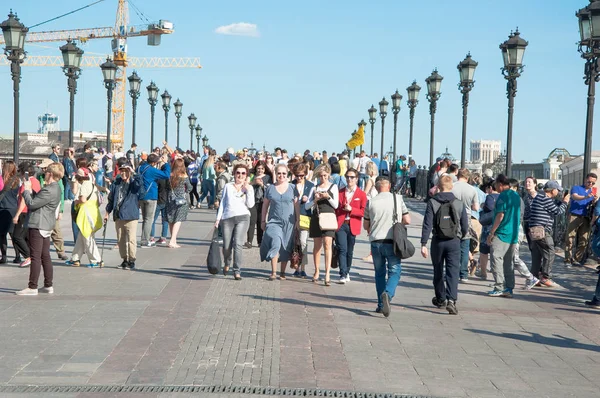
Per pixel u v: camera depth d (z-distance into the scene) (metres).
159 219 26.03
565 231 19.12
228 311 10.61
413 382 7.43
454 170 16.41
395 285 10.75
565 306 12.06
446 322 10.42
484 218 14.20
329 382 7.31
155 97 44.16
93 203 14.73
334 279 14.05
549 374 7.94
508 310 11.55
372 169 16.56
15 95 23.98
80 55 30.31
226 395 6.83
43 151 61.72
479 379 7.64
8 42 23.73
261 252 13.55
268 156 23.16
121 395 6.75
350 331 9.59
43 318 9.88
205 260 16.02
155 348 8.41
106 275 13.76
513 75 22.33
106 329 9.29
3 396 6.67
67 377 7.26
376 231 10.87
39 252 11.66
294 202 13.63
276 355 8.25
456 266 11.05
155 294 11.83
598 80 17.39
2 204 14.58
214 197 31.05
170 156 31.31
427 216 11.09
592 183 17.20
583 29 17.81
